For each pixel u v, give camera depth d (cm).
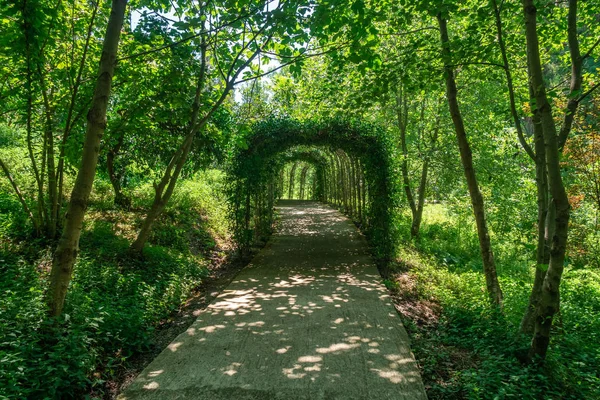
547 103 341
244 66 582
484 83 993
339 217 1653
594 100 815
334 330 454
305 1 493
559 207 340
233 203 916
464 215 1367
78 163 593
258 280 693
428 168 1298
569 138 908
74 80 617
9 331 316
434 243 1193
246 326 464
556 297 359
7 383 259
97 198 948
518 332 448
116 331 402
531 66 388
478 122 1091
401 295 634
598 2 588
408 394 315
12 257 522
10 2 431
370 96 549
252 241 986
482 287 731
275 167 1247
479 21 511
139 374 346
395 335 441
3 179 809
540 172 469
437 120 1140
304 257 899
